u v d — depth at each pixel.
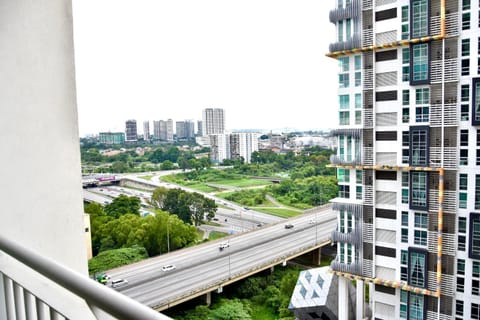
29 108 1.06
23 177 1.06
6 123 1.02
